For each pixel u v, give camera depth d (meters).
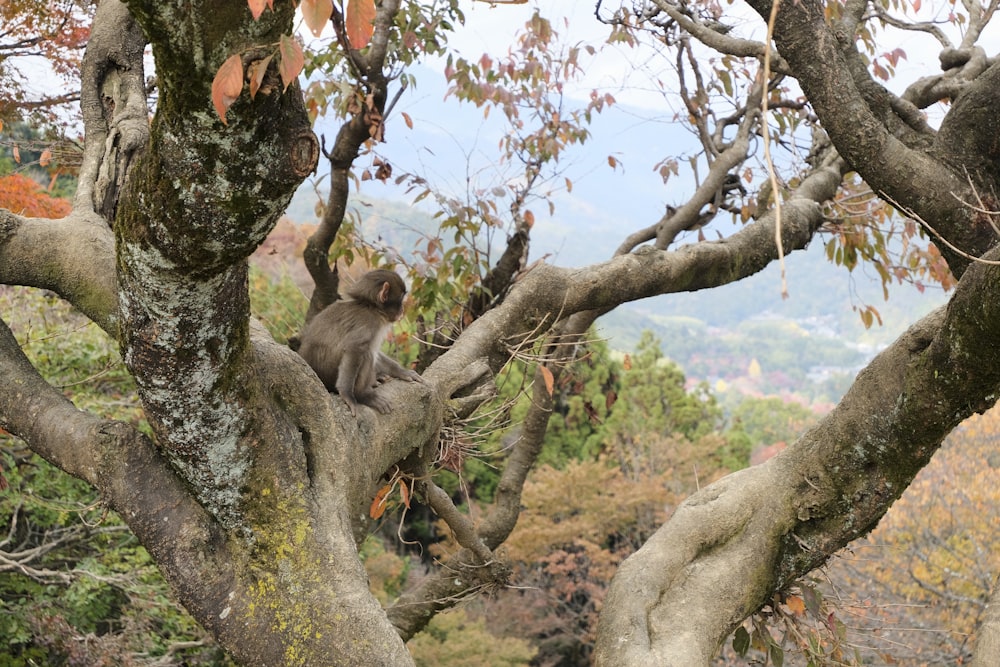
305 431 3.56
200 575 3.23
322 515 3.37
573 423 26.69
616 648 3.98
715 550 4.70
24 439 3.72
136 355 2.87
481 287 7.74
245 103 2.21
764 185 8.24
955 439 17.06
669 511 20.91
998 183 5.00
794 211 6.53
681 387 27.75
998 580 4.15
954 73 6.20
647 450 24.33
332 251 7.57
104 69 5.13
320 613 3.14
